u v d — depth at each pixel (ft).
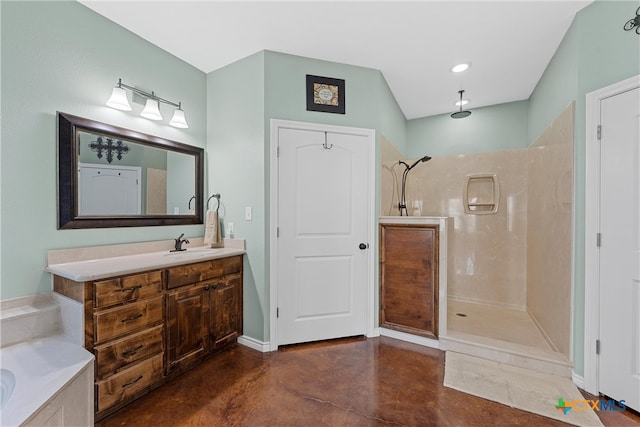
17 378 4.06
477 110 12.18
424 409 5.57
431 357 7.66
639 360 5.47
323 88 8.46
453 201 12.34
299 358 7.55
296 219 8.28
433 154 13.02
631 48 5.53
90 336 5.06
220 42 7.61
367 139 8.89
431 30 7.04
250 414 5.41
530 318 9.91
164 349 6.24
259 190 8.00
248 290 8.25
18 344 5.06
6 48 5.24
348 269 8.76
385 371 6.94
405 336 8.66
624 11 5.62
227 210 8.69
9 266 5.32
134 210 7.29
